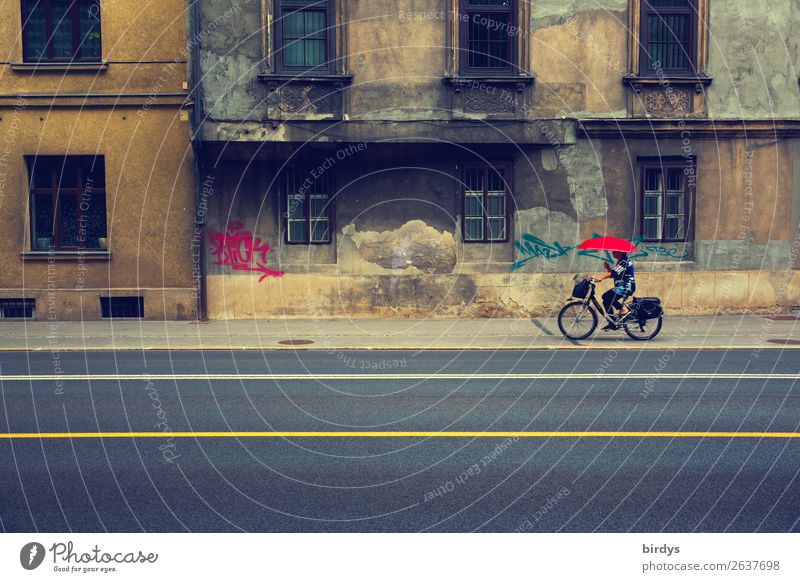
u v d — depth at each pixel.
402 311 17.73
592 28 17.44
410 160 17.55
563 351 13.14
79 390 9.44
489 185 17.69
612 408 8.43
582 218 17.67
